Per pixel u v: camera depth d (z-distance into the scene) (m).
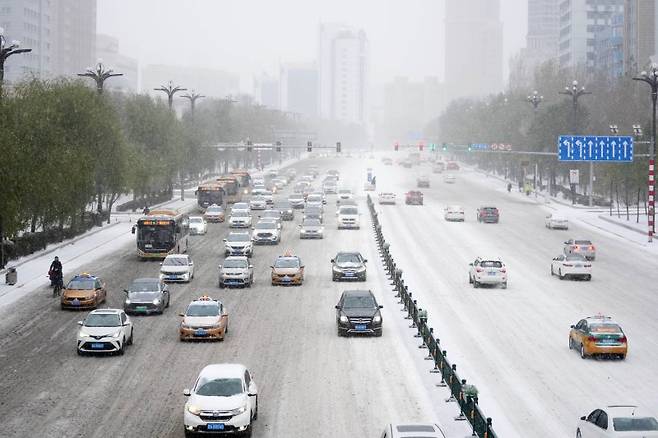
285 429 30.77
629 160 112.38
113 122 98.00
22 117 74.44
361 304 47.34
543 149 158.75
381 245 84.56
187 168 164.38
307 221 95.44
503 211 129.00
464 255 82.19
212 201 119.38
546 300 58.81
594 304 57.50
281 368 39.62
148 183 118.06
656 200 146.88
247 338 46.22
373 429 30.72
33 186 70.50
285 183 176.62
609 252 86.81
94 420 31.77
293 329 48.62
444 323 50.62
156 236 75.38
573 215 123.81
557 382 37.69
